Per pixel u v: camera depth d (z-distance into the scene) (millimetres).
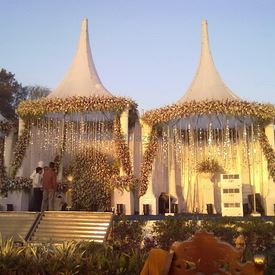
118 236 11938
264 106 17578
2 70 46438
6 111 43844
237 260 2416
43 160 19766
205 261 2471
